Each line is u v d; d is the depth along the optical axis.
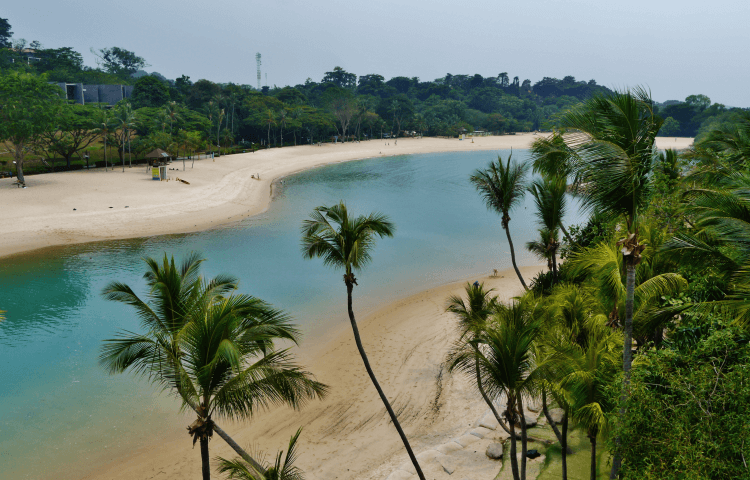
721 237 9.93
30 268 37.47
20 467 16.50
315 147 144.62
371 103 196.50
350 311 14.80
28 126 58.28
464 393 20.91
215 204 61.88
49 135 70.62
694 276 11.50
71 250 42.03
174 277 11.26
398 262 42.28
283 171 103.75
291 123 142.00
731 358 9.26
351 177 99.31
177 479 16.11
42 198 56.34
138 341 10.71
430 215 62.78
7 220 47.31
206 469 10.41
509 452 15.60
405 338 26.67
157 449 17.70
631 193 9.71
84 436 18.30
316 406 20.27
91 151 91.94
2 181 66.44
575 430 16.36
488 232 54.19
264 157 118.12
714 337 8.93
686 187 14.10
